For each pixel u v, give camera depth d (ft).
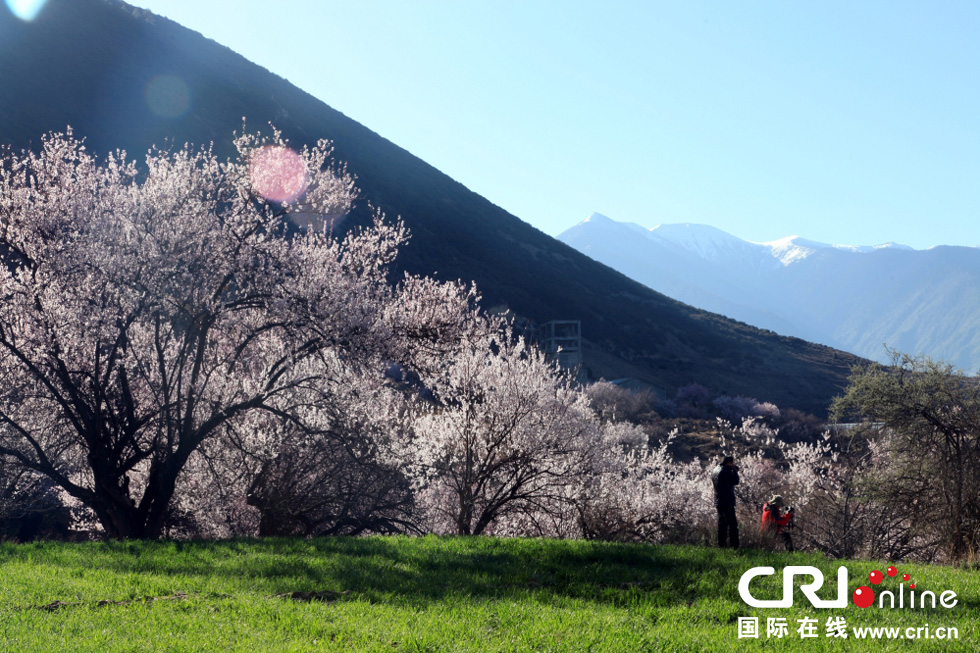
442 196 510.99
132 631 23.06
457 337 67.31
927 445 69.92
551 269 486.38
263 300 60.80
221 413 60.39
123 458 63.93
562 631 24.04
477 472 75.66
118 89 357.61
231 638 22.66
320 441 69.36
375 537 49.01
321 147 68.44
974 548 61.82
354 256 68.08
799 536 78.64
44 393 62.13
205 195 65.26
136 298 59.52
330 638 22.88
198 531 72.38
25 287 57.41
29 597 27.63
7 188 59.00
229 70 473.26
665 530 72.84
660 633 24.25
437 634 23.00
